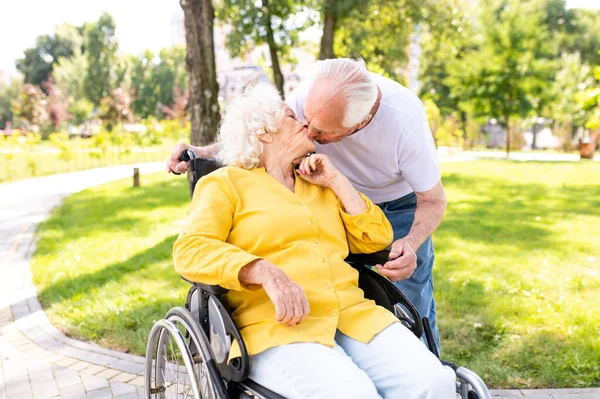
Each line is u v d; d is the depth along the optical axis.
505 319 4.25
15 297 4.92
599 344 3.67
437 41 17.23
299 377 1.71
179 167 2.37
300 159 2.13
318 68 2.08
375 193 2.70
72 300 4.75
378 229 2.10
